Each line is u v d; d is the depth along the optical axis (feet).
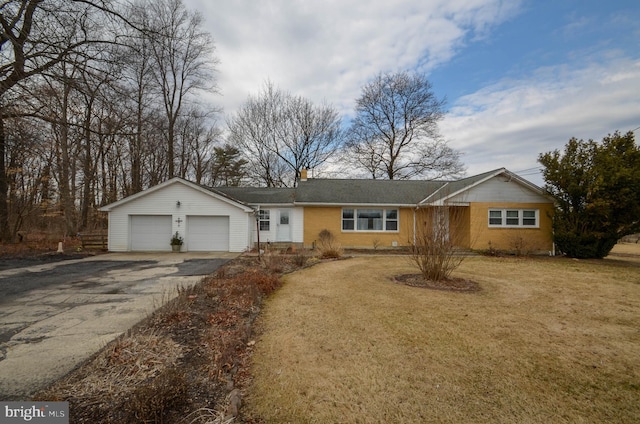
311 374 10.92
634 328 15.69
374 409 8.92
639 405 9.24
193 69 80.53
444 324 16.06
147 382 9.69
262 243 56.29
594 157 42.32
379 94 104.78
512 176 51.62
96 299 20.18
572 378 10.77
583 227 43.93
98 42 35.42
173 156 82.33
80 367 10.68
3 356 11.60
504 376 10.85
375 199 56.13
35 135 40.98
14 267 33.37
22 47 30.04
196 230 51.31
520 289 24.20
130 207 50.16
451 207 52.49
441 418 8.52
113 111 40.40
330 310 18.47
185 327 14.62
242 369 11.21
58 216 68.49
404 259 41.96
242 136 96.94
